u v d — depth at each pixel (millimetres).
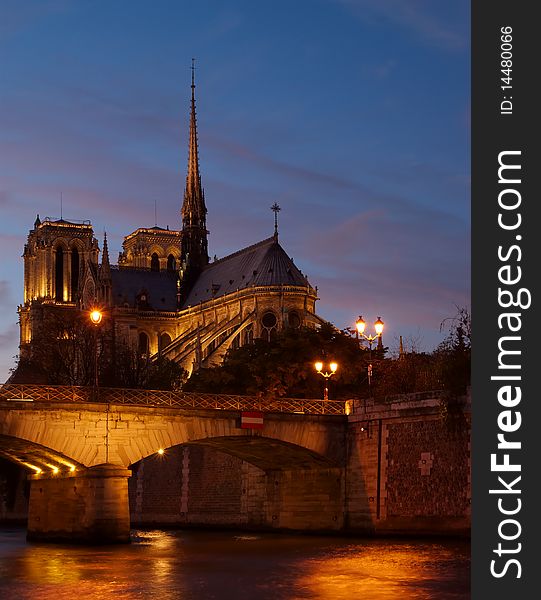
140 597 45281
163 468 112562
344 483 79750
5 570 55906
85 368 130000
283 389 96250
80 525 72188
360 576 51156
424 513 72125
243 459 87000
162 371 139000
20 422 68938
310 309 169625
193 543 75125
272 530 89500
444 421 70625
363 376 98938
